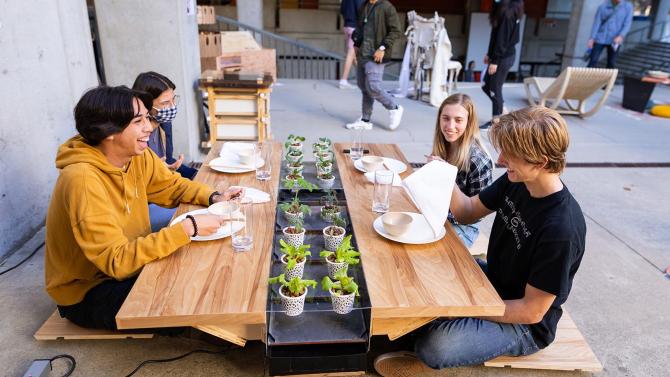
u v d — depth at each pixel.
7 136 2.71
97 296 1.84
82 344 2.05
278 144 3.11
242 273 1.57
